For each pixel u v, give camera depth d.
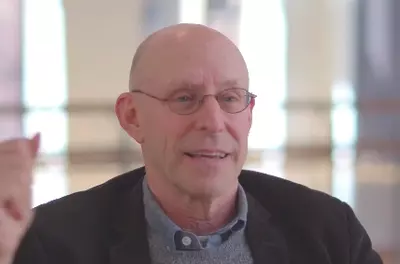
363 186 5.94
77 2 5.77
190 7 6.06
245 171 1.87
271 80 6.31
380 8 6.38
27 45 5.76
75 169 5.59
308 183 5.96
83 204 1.65
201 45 1.54
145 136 1.58
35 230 1.54
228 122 1.52
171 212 1.60
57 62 5.81
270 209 1.76
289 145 6.21
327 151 6.17
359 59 6.41
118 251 1.54
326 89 6.38
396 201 5.75
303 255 1.67
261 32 6.26
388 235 5.32
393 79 6.39
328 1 6.34
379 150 6.19
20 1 5.71
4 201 1.16
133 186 1.77
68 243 1.54
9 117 5.72
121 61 5.89
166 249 1.56
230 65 1.54
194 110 1.52
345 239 1.71
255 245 1.62
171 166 1.53
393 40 6.37
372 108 6.30
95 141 5.77
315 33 6.35
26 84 5.79
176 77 1.52
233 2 6.16
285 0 6.27
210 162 1.50
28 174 1.19
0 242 1.13
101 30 5.83
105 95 5.87
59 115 5.75
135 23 5.89
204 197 1.53
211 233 1.61
